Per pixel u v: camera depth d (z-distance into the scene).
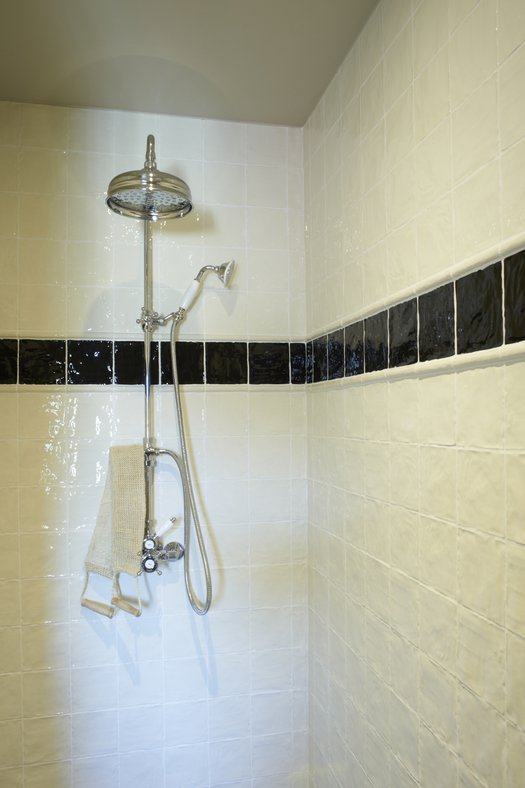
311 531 1.92
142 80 1.67
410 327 1.20
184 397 1.88
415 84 1.18
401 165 1.25
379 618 1.36
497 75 0.91
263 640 1.93
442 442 1.08
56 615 1.78
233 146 1.93
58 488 1.79
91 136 1.83
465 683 1.00
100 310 1.83
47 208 1.80
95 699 1.80
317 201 1.83
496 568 0.91
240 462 1.92
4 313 1.77
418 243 1.17
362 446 1.47
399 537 1.26
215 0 1.34
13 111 1.78
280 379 1.95
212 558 1.90
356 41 1.49
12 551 1.76
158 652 1.85
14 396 1.77
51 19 1.40
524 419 0.85
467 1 0.99
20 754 1.75
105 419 1.83
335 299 1.67
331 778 1.70
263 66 1.61
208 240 1.91
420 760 1.16
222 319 1.91
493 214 0.92
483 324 0.94
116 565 1.78
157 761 1.84
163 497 1.86
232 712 1.90
